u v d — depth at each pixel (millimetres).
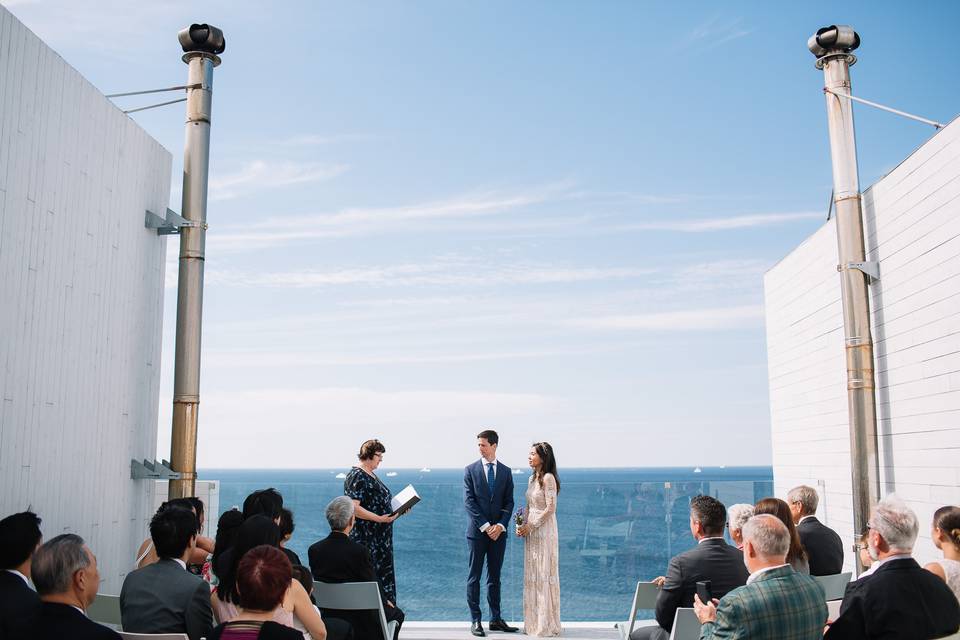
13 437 4512
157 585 3436
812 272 8062
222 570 3529
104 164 5570
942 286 5477
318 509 8070
